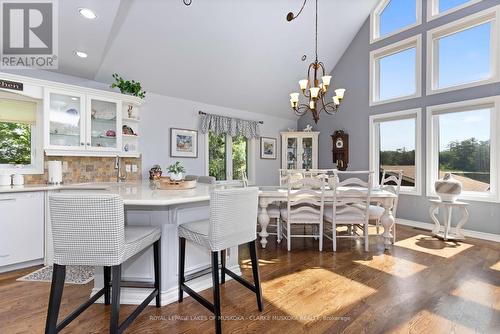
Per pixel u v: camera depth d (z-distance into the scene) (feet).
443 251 9.79
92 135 10.95
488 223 11.45
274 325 5.33
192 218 6.73
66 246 4.45
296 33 13.99
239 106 17.38
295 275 7.72
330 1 13.41
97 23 8.34
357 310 5.86
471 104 11.76
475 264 8.48
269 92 17.06
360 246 10.46
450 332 5.07
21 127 10.00
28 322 5.39
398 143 14.89
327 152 18.67
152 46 11.46
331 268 8.22
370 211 10.46
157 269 5.92
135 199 5.17
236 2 11.19
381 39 15.20
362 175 16.30
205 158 15.94
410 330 5.14
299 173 12.75
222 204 5.12
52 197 4.39
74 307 5.97
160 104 14.02
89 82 11.92
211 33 11.93
